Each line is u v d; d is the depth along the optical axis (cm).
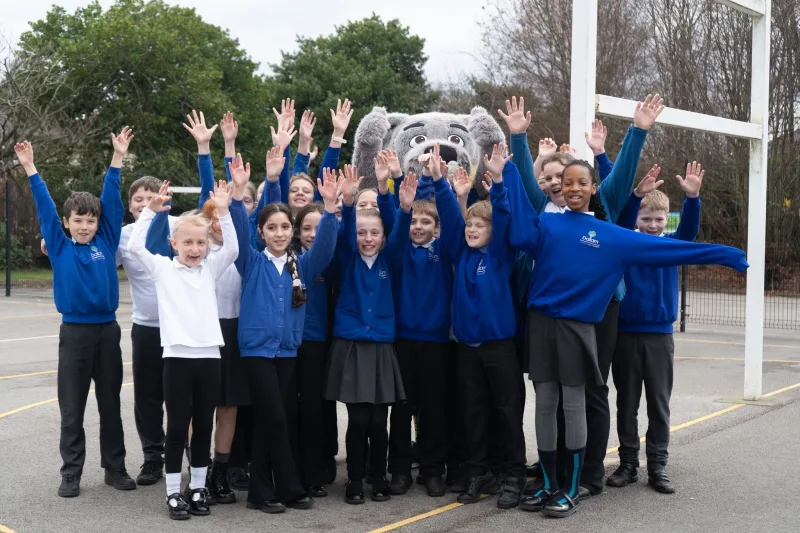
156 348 529
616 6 2502
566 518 455
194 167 3097
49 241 503
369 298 486
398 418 509
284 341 470
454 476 529
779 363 1074
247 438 525
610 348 492
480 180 718
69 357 501
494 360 483
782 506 475
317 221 511
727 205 2591
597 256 455
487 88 2909
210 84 3073
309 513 467
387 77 3812
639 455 603
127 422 713
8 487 516
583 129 568
